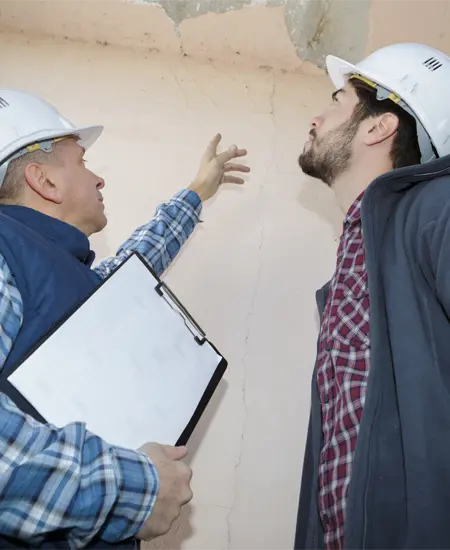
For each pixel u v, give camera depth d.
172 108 1.74
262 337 1.42
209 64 1.86
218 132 1.70
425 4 1.65
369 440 0.82
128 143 1.65
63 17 1.79
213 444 1.32
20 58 1.79
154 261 1.20
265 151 1.68
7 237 0.83
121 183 1.58
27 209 0.94
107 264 1.14
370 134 1.10
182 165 1.63
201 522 1.26
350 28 1.74
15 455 0.62
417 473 0.78
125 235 1.51
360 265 1.01
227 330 1.42
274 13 1.73
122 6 1.75
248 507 1.27
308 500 1.07
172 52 1.87
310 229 1.56
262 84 1.83
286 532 1.25
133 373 0.81
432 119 1.07
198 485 1.28
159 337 0.87
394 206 0.97
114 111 1.71
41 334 0.79
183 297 1.45
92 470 0.65
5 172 0.98
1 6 1.77
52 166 1.01
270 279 1.49
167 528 0.70
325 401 1.02
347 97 1.16
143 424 0.78
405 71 1.11
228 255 1.51
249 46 1.83
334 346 0.98
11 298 0.76
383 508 0.81
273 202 1.60
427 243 0.85
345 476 0.91
